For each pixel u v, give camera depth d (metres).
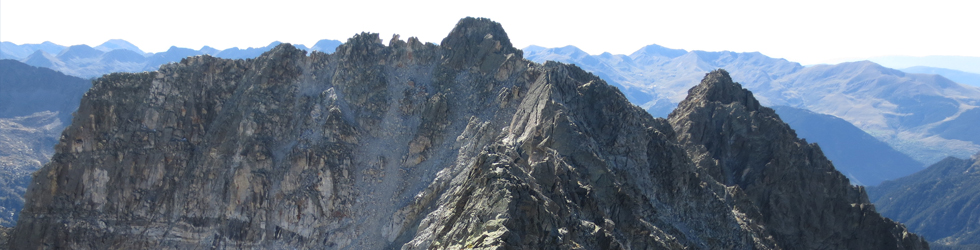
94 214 99.56
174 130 106.19
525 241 57.38
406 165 96.31
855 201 115.56
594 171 81.38
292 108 106.44
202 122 107.94
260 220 94.31
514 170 68.62
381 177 94.88
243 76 112.69
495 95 105.88
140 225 98.31
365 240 86.25
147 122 106.19
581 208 73.12
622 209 79.31
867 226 110.50
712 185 104.44
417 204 85.94
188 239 95.75
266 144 100.50
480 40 118.50
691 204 93.88
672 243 77.69
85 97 105.69
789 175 114.06
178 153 103.81
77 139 103.50
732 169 120.25
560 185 73.56
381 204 90.69
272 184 96.56
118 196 100.50
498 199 59.47
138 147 103.75
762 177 115.06
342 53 115.88
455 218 66.00
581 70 114.56
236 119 104.81
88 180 101.44
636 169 90.69
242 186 96.62
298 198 93.19
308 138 100.19
